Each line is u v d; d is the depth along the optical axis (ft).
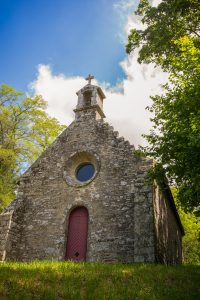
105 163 53.42
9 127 74.84
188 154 37.24
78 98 63.72
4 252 48.16
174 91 41.22
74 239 50.24
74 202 52.08
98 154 54.80
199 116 33.78
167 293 28.09
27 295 22.77
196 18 51.75
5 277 26.35
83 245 49.29
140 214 44.78
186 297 27.40
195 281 33.12
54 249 49.34
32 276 27.81
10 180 73.82
